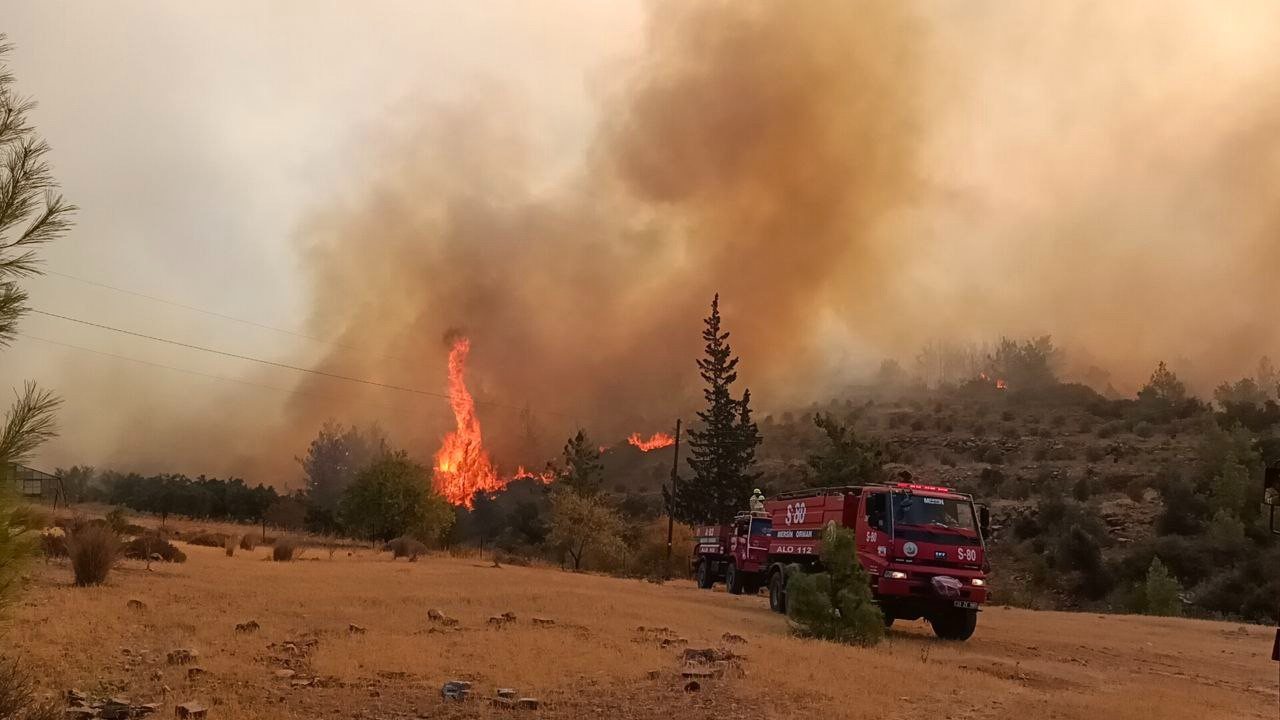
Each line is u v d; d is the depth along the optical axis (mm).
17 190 5641
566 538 51438
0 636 7062
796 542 22562
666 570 51531
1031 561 65312
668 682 10711
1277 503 11984
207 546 35406
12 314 5586
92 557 15844
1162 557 59000
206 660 10242
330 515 62219
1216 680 15859
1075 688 13508
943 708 10555
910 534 19203
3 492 5738
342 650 11320
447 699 9117
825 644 15227
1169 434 96062
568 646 12609
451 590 20078
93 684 8617
